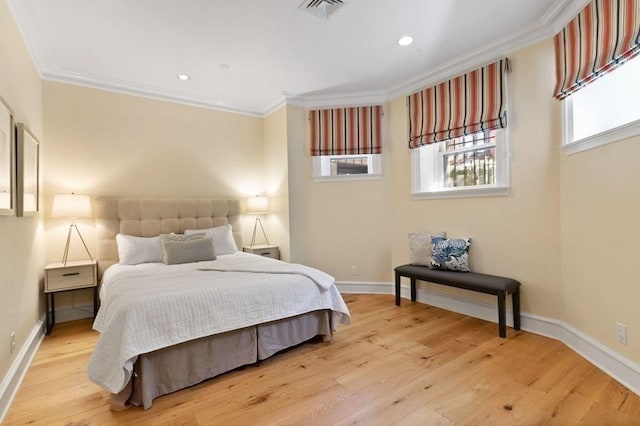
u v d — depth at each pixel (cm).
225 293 222
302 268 286
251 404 187
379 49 302
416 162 382
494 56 303
